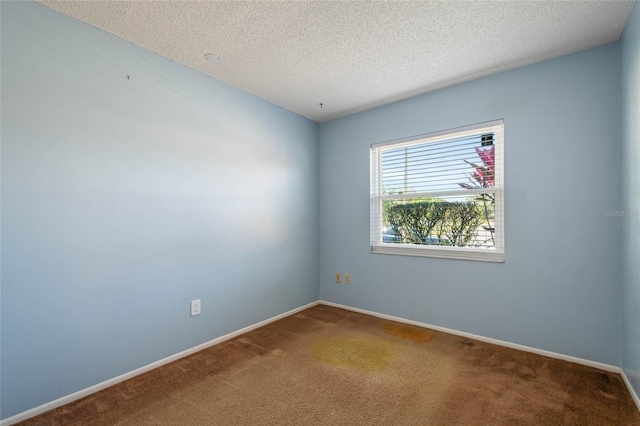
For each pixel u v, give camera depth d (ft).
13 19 5.45
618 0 5.67
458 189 9.59
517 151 8.29
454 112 9.37
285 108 11.24
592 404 5.83
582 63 7.42
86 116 6.34
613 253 7.07
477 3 5.76
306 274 12.19
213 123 8.84
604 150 7.17
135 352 7.07
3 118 5.35
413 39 6.94
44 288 5.78
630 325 6.23
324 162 12.69
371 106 11.08
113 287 6.73
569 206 7.59
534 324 8.07
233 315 9.34
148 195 7.36
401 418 5.51
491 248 9.02
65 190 6.06
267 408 5.82
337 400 6.06
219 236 8.98
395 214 11.03
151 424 5.40
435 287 9.78
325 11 5.98
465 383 6.62
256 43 7.09
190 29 6.56
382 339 9.03
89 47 6.39
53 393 5.86
